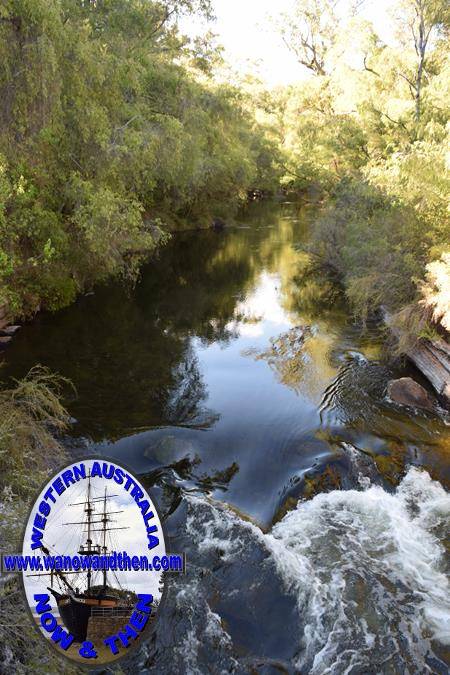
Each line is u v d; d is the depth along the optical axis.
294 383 10.53
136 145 13.38
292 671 4.89
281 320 14.75
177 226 30.45
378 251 12.90
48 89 10.59
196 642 5.08
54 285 13.48
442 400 9.46
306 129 28.22
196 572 5.82
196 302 16.64
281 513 6.85
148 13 19.28
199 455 7.93
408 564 6.07
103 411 9.21
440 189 10.95
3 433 5.80
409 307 10.52
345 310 15.48
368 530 6.57
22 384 7.26
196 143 21.59
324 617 5.41
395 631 5.26
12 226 10.77
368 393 9.94
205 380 10.74
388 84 20.55
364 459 7.76
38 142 11.21
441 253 10.74
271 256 23.67
